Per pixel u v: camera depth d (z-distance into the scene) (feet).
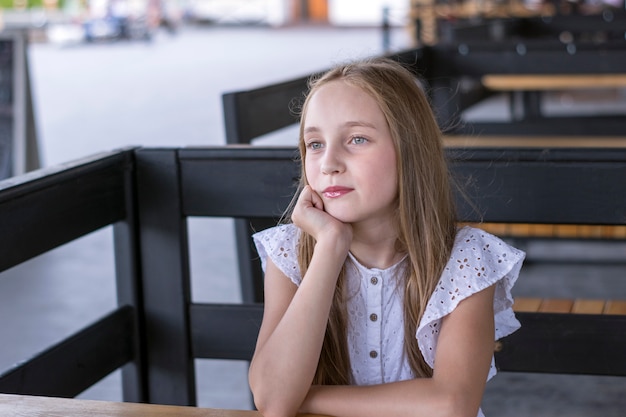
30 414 4.29
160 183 7.09
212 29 79.97
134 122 31.86
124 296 7.22
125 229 7.10
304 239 5.24
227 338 7.16
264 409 4.75
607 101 34.86
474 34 20.47
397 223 5.13
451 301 4.97
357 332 5.24
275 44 62.23
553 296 14.30
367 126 4.89
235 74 45.14
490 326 5.01
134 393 7.29
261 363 4.77
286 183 6.87
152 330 7.27
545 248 17.02
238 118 8.81
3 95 19.56
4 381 5.90
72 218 6.45
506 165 6.55
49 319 13.89
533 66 15.58
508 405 10.56
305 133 5.03
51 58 56.18
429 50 15.81
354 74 5.01
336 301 5.20
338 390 4.78
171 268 7.17
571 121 16.07
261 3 86.33
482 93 19.48
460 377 4.79
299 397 4.73
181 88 40.60
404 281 5.16
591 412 10.32
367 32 72.69
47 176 6.15
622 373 6.64
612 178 6.43
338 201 4.93
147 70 48.32
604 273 15.44
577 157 6.45
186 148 7.02
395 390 4.73
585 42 15.38
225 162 6.95
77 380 6.62
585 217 6.51
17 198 5.87
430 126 5.10
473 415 4.72
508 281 5.28
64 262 16.87
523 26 25.03
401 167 4.95
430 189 5.02
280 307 5.27
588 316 6.63
